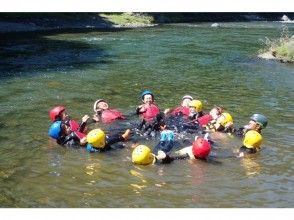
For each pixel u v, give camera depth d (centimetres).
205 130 1239
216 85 1998
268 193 881
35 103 1599
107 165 1005
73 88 1888
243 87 1959
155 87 1931
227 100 1694
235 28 5519
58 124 1149
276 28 5584
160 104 1611
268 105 1617
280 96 1780
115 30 4950
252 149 1094
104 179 930
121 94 1781
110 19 5728
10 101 1622
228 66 2558
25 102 1611
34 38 3906
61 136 1141
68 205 822
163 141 1082
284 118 1433
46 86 1925
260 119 1195
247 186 909
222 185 911
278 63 2695
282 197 866
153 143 1148
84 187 893
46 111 1487
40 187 891
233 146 1136
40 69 2372
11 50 3106
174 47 3441
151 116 1343
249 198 859
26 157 1055
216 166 1005
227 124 1227
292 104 1641
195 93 1817
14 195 857
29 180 924
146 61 2712
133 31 4850
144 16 6297
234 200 849
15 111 1478
